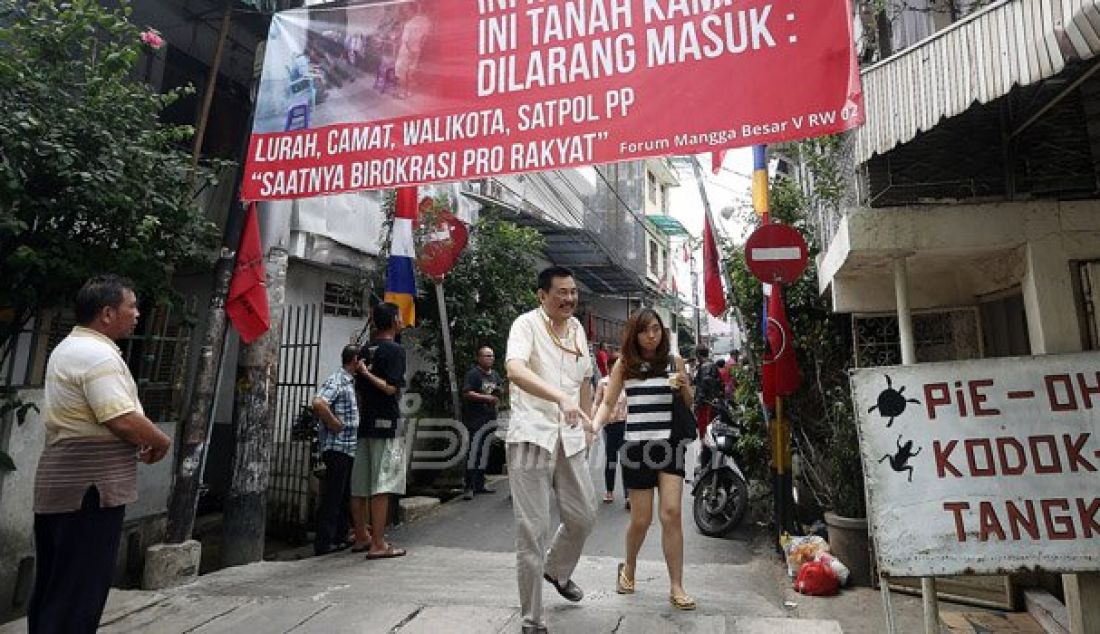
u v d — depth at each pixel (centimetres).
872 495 291
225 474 754
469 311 872
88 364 272
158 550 423
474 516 674
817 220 589
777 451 530
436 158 373
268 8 640
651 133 338
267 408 536
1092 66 306
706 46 336
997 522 279
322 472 606
